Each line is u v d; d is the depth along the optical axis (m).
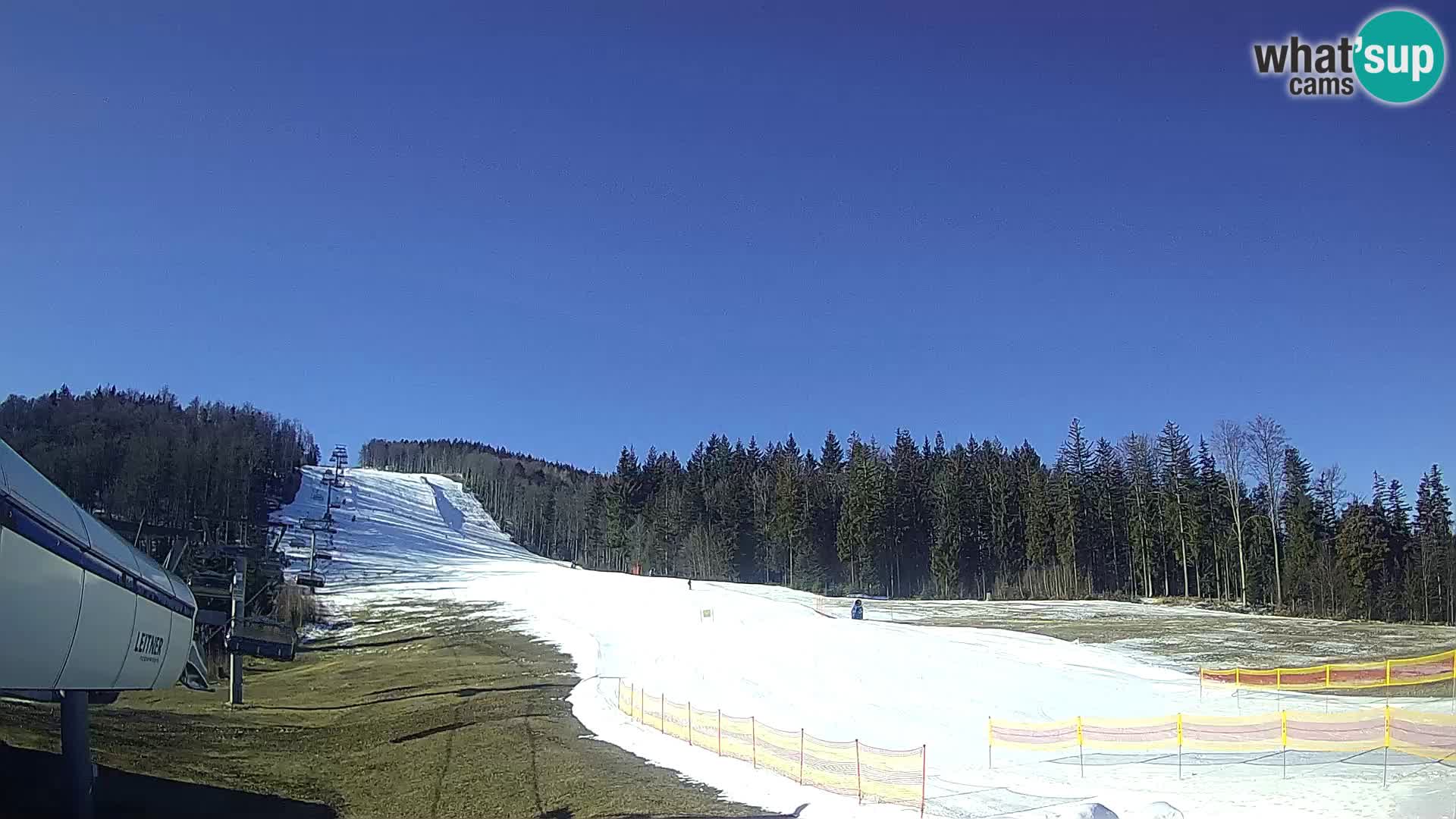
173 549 20.78
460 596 82.00
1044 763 22.14
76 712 15.77
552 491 183.00
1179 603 83.19
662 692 34.81
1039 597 96.12
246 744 28.95
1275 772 19.47
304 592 75.00
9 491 11.53
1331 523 86.94
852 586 105.44
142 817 18.09
